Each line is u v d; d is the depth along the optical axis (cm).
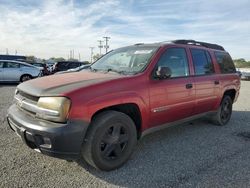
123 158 372
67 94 315
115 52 510
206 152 440
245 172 366
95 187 317
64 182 326
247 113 789
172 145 470
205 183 332
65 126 309
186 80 470
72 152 316
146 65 413
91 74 411
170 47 459
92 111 328
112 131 358
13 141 454
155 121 420
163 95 420
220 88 572
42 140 319
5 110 707
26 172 346
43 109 321
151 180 338
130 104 380
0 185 311
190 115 499
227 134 548
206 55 550
